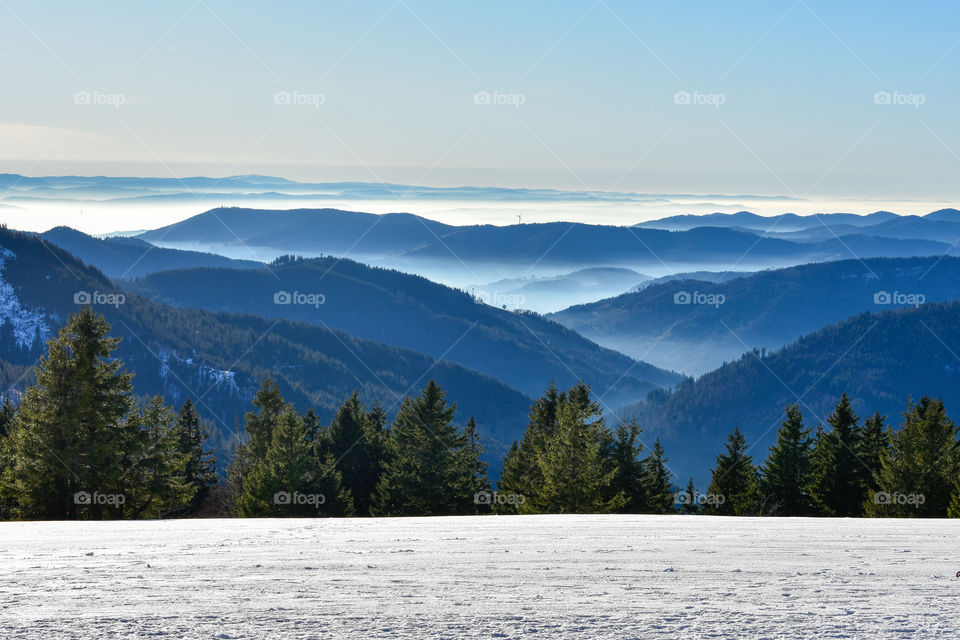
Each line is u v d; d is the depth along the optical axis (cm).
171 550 1216
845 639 619
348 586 859
